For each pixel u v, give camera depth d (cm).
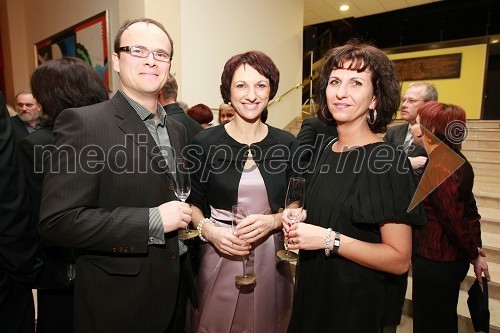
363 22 912
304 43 641
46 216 82
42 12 542
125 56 98
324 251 99
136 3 329
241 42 453
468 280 230
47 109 114
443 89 868
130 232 87
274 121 555
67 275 117
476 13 820
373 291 94
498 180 387
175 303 105
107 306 95
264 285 131
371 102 99
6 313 106
